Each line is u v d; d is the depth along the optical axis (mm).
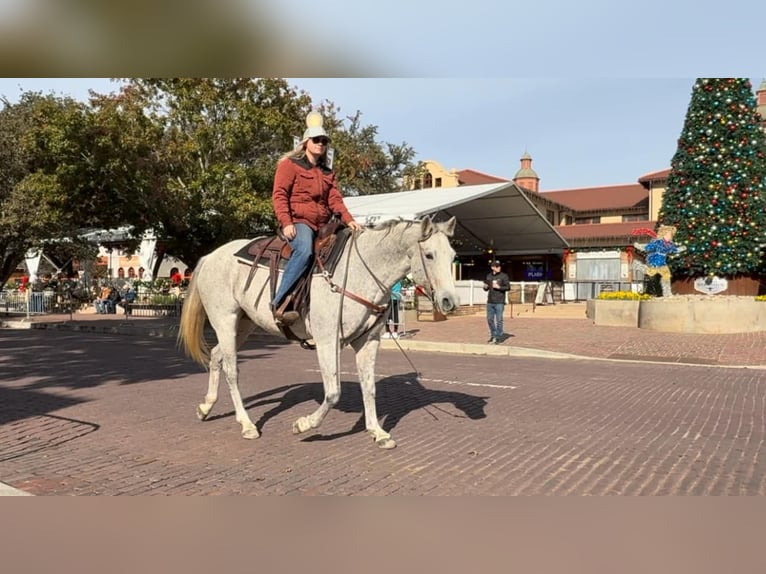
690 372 11227
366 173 43594
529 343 15570
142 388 9250
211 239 20703
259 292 6027
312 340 6117
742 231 18516
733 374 10961
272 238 6238
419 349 15734
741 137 18484
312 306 5594
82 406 7867
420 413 7430
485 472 5105
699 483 4840
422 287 5277
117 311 30297
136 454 5629
